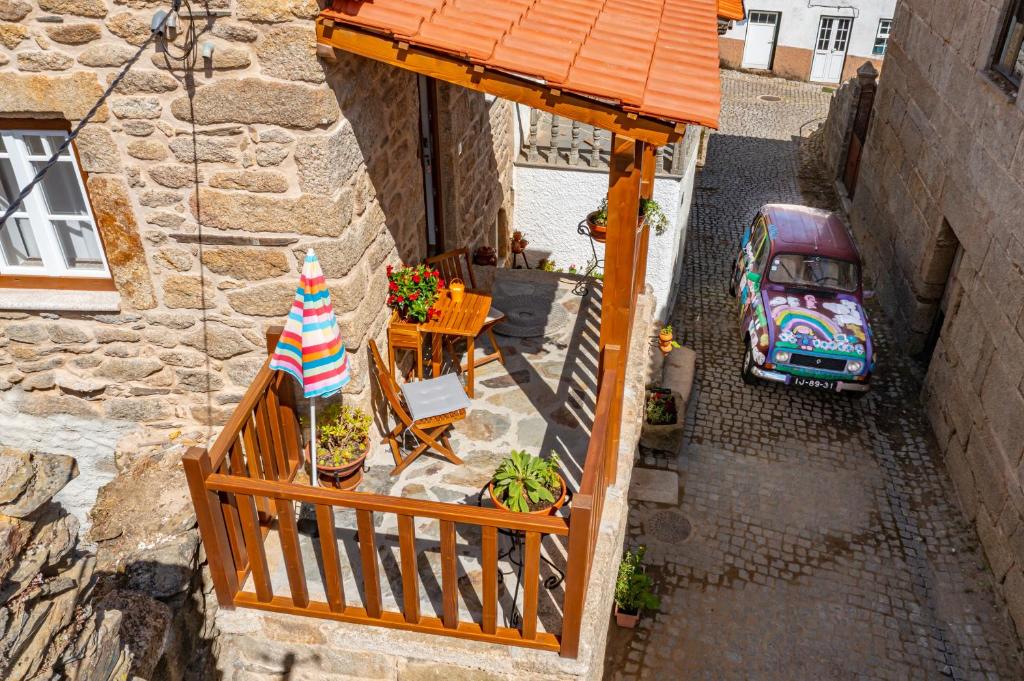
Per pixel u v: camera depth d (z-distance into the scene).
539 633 4.70
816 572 9.21
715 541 9.56
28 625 3.28
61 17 4.82
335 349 4.89
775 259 12.17
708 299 14.39
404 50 4.84
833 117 19.52
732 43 25.84
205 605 5.75
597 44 5.38
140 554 5.38
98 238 5.77
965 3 11.19
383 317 6.58
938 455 10.91
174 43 4.84
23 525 3.50
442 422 6.09
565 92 4.79
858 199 16.44
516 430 6.71
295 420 5.71
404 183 6.98
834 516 9.96
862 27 24.19
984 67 10.38
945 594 8.97
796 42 25.02
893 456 10.91
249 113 5.02
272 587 5.13
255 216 5.38
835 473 10.61
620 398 5.75
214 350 5.99
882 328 13.47
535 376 7.44
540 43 5.11
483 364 7.48
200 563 5.67
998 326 9.34
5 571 3.30
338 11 4.82
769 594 8.94
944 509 10.07
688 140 12.05
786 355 11.22
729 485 10.38
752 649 8.34
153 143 5.18
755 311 11.86
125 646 4.35
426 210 8.91
